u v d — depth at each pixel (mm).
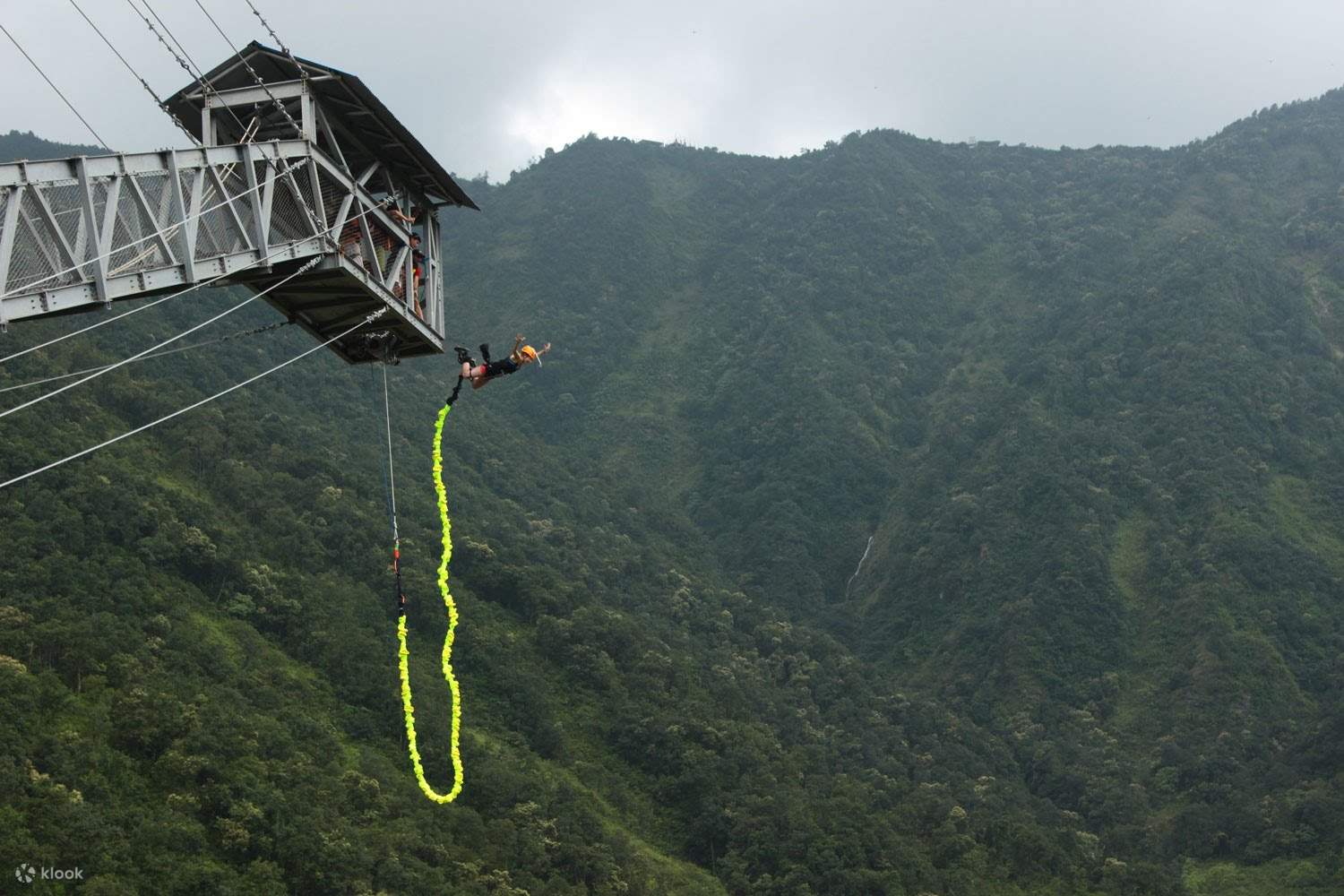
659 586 121438
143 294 21797
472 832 73250
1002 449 157125
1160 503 141000
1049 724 116938
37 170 19828
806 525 156250
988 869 85562
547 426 181875
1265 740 109500
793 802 85812
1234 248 177750
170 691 69688
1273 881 91125
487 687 90125
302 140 25328
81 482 82625
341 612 87562
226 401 106562
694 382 192250
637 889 74875
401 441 122000
